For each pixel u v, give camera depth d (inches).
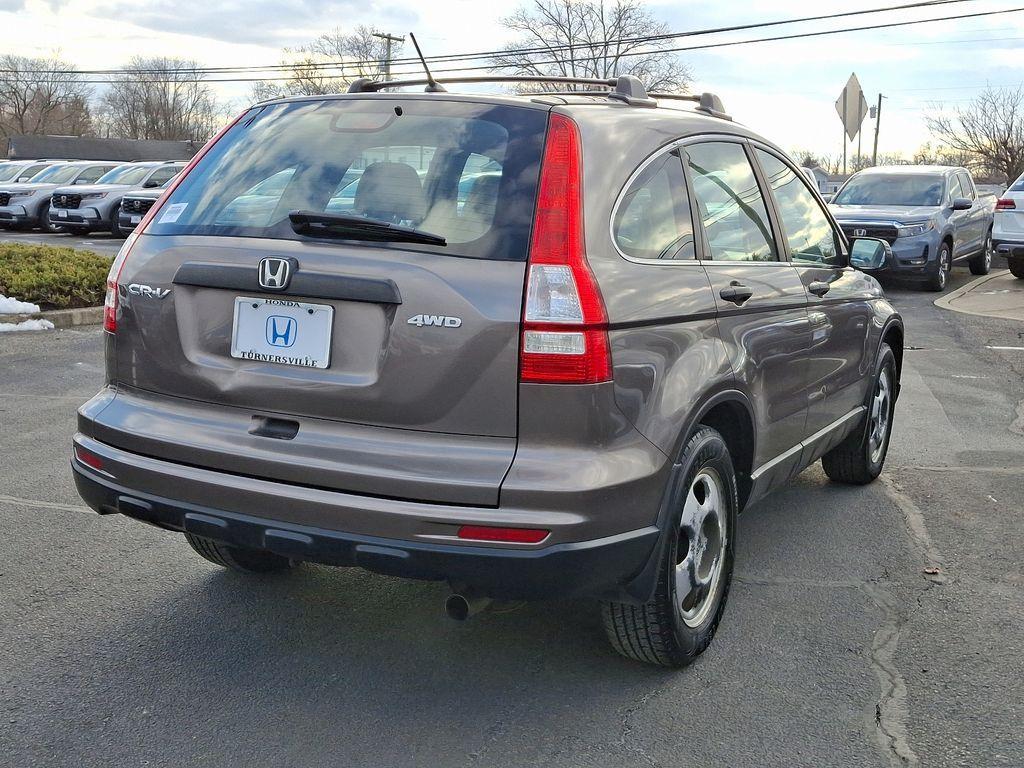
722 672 139.6
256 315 124.6
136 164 1002.1
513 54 1889.8
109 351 137.3
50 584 162.6
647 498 120.6
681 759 117.9
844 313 193.5
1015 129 1787.6
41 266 475.5
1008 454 259.0
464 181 122.6
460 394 114.3
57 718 122.9
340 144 133.0
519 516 111.5
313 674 135.9
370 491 115.4
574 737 122.0
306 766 114.3
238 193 133.4
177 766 113.7
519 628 151.6
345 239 121.6
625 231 126.2
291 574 169.8
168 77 4138.8
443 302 114.5
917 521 206.7
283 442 120.6
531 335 113.0
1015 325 496.4
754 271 156.0
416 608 157.8
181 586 163.8
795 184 189.0
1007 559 185.8
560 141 123.1
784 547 190.7
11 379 321.4
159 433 127.6
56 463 227.9
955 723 127.3
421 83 153.8
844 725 126.3
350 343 119.3
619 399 117.6
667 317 127.3
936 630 154.9
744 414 148.1
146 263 133.0
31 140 2106.3
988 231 753.6
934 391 338.3
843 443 221.5
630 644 134.1
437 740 120.5
